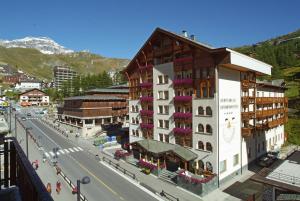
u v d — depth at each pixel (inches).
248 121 1740.9
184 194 1346.0
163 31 1729.8
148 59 1946.4
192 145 1595.7
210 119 1477.6
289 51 6220.5
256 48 7239.2
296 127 2706.7
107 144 2466.8
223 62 1407.5
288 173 1028.5
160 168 1619.1
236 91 1614.2
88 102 3078.2
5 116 4303.6
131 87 2167.8
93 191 1357.0
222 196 1321.4
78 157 2037.4
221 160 1475.1
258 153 1902.1
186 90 1659.7
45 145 2427.4
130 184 1472.7
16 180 404.2
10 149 408.8
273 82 2512.3
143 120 2030.0
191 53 1606.8
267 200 1056.8
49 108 5684.1
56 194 1301.7
